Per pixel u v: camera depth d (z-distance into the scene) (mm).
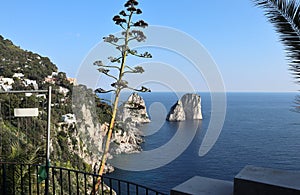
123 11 4000
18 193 4133
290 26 3094
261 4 3252
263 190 2254
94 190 4223
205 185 2768
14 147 4660
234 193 2412
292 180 2295
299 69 3074
